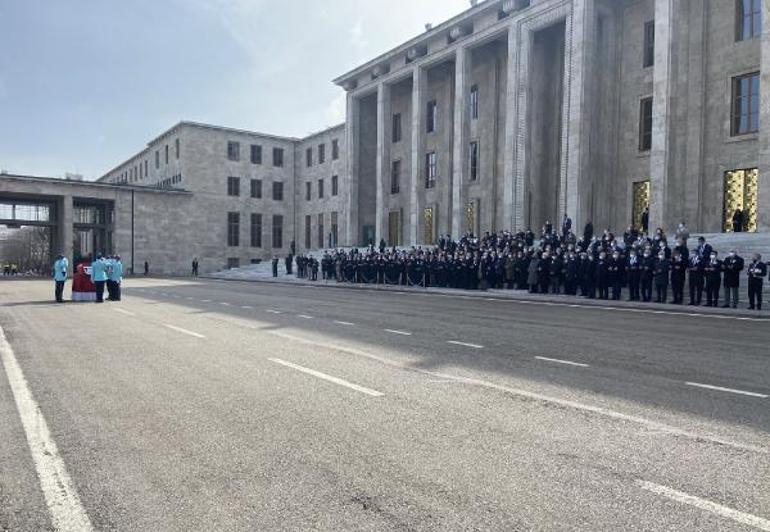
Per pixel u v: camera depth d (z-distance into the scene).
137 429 5.28
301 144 67.94
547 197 36.81
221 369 8.02
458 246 29.88
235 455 4.57
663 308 17.16
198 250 60.97
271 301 20.97
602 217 32.41
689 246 23.20
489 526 3.35
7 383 7.26
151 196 57.81
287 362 8.50
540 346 9.91
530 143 34.97
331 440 4.90
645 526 3.34
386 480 4.04
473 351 9.40
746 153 26.95
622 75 32.50
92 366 8.35
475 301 20.66
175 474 4.19
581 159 31.02
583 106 31.05
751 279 16.34
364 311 16.69
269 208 66.62
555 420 5.44
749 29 27.11
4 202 55.16
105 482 4.07
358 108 52.91
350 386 6.90
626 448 4.64
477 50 41.44
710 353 9.12
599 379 7.23
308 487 3.93
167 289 29.72
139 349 9.86
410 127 49.81
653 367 8.00
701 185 28.61
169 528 3.38
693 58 28.95
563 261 22.45
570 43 31.75
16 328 13.02
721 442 4.78
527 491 3.83
